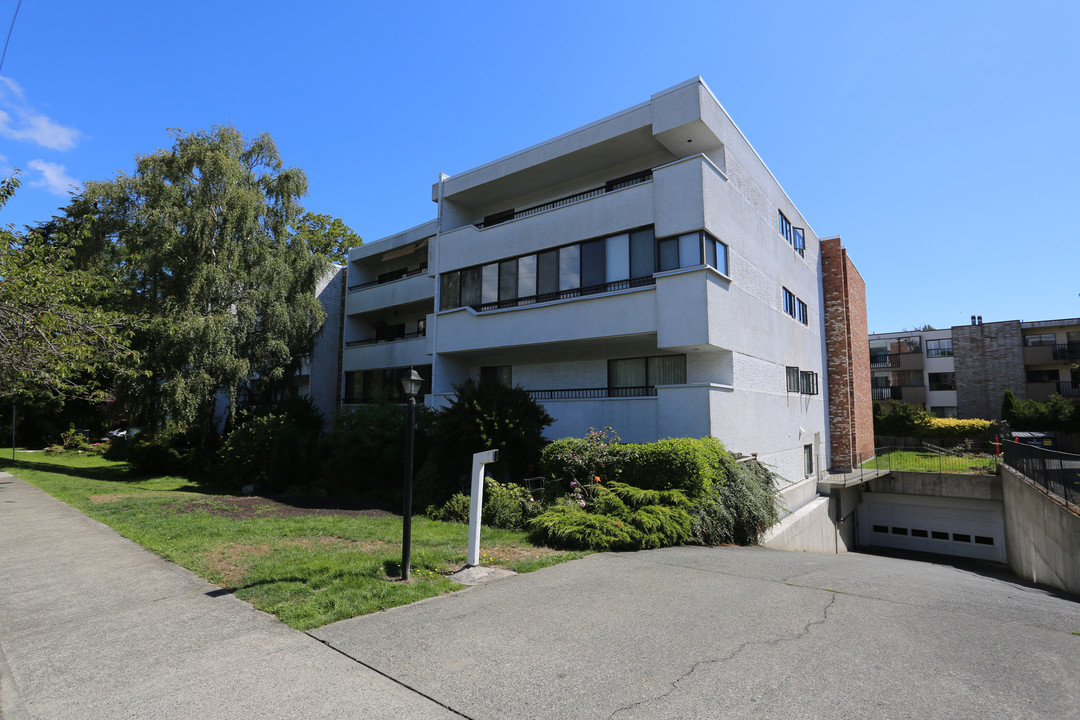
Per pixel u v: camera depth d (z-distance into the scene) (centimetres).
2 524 1041
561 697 380
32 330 1394
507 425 1338
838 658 446
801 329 2095
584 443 1221
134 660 447
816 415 2230
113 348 1605
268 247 2178
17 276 1377
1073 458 1244
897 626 530
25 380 1636
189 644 478
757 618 547
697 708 363
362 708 368
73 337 1496
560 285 1603
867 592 671
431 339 1927
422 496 1348
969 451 2697
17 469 2188
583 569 757
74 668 434
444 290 1912
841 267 2491
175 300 1977
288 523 1057
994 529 1977
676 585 674
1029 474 1450
